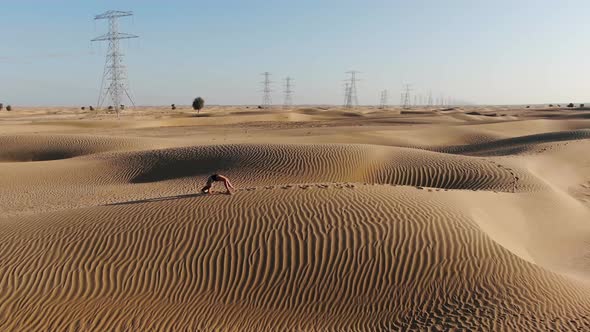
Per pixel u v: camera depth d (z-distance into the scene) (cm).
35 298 830
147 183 2128
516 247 1079
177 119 6881
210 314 830
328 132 4431
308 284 871
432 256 898
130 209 1128
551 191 1820
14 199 1922
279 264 898
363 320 817
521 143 3459
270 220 1005
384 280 865
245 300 855
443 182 2012
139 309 827
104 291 852
